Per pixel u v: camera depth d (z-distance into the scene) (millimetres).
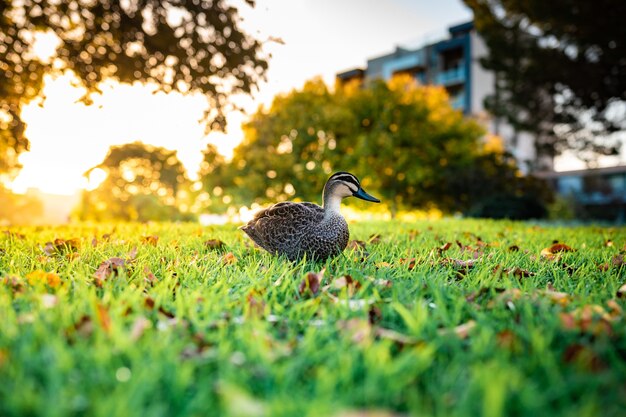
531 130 22391
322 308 2781
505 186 25250
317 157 30297
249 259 4691
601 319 2471
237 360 1999
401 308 2588
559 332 2438
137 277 3670
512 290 3078
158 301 2824
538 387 1874
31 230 8891
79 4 5223
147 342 2127
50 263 4254
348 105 30688
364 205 29188
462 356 2059
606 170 37844
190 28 5441
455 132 29594
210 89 5742
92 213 33656
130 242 5988
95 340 2193
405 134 29406
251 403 1602
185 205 34781
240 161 31500
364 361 2000
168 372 1864
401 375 1907
